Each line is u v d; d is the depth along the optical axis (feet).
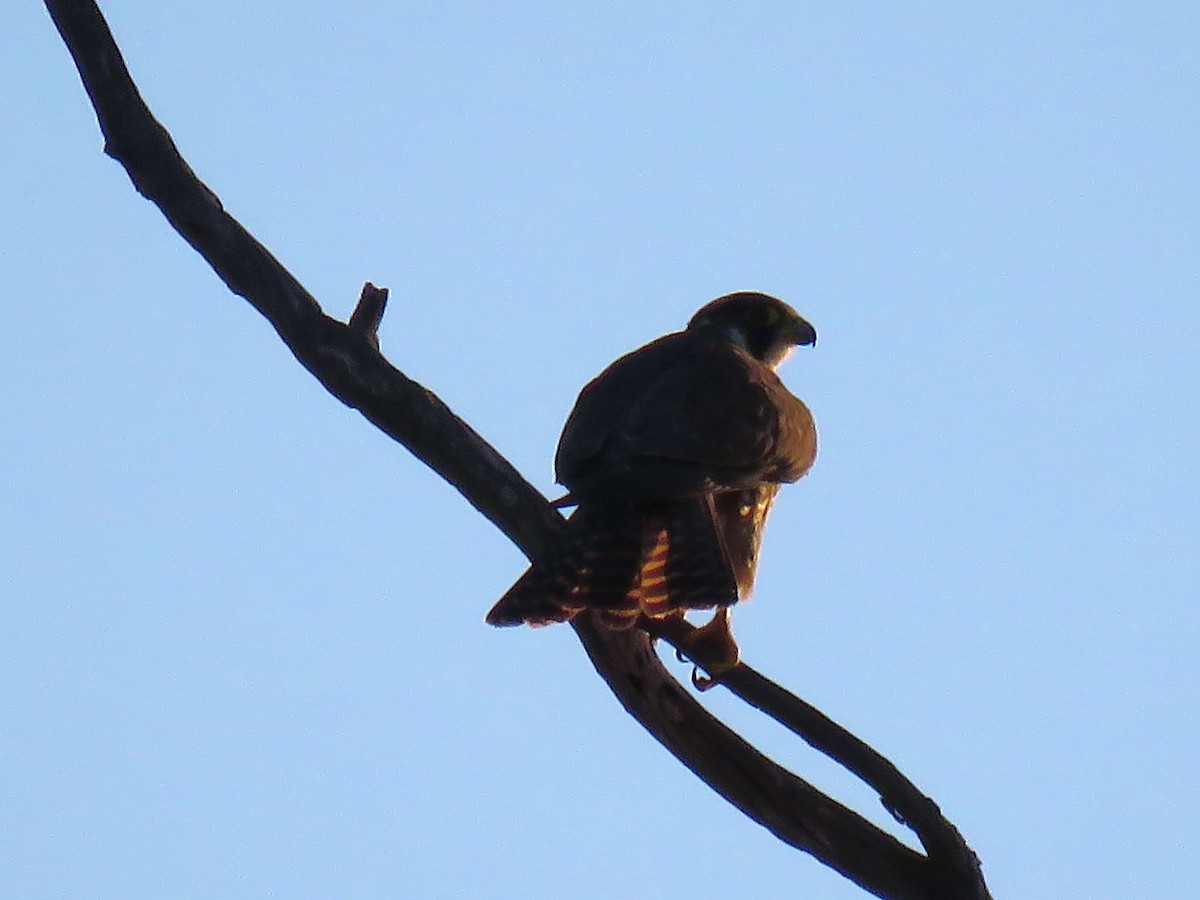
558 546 35.19
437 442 34.27
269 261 34.09
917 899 32.76
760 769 33.22
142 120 33.50
